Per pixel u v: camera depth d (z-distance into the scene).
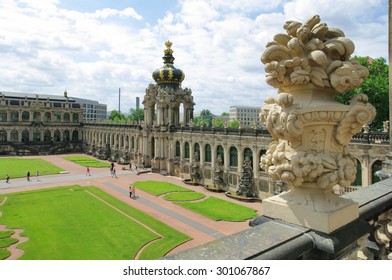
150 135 88.31
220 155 62.47
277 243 4.67
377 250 7.34
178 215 44.66
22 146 125.31
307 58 5.54
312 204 5.41
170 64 85.62
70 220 41.41
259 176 54.00
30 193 57.66
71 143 139.38
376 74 49.25
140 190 60.91
